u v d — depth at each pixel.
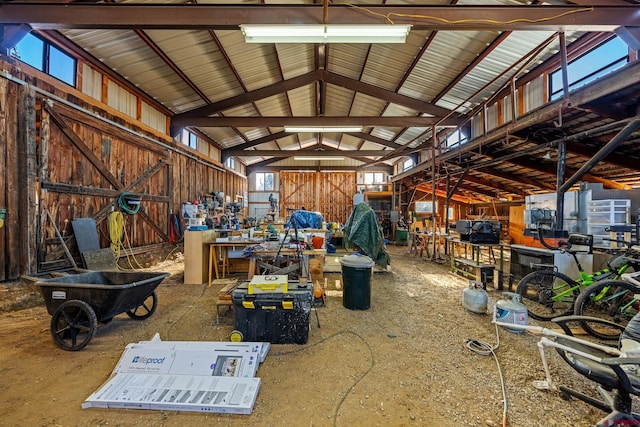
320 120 7.52
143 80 5.51
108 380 1.99
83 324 2.55
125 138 5.33
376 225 5.58
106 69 4.88
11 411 1.73
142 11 3.31
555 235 3.79
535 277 3.59
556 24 3.18
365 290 3.61
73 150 4.24
